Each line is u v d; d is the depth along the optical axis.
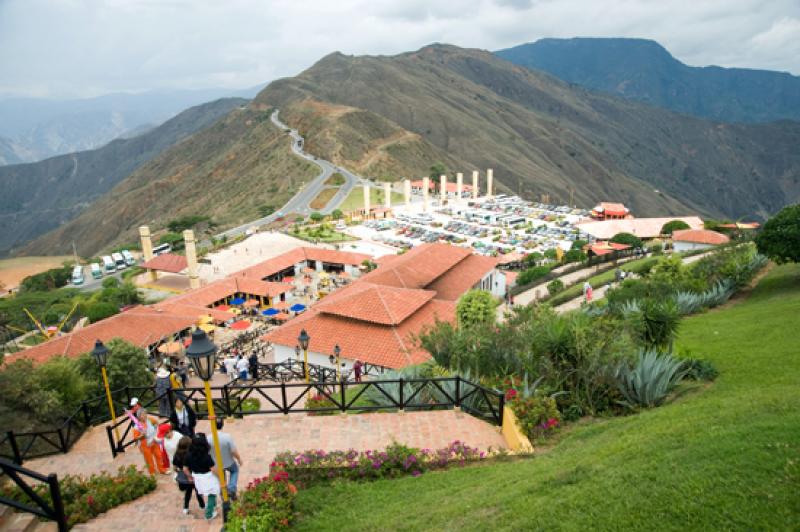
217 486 9.59
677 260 34.16
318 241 92.81
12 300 74.62
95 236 189.62
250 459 12.09
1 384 17.42
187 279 76.62
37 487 10.58
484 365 15.73
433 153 190.38
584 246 67.25
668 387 13.91
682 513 7.00
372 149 176.50
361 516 9.33
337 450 12.23
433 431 13.25
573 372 14.23
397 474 11.12
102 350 15.12
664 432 9.73
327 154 168.75
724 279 29.66
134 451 13.71
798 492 6.79
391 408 14.70
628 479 8.09
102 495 10.26
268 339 30.67
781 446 7.91
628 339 14.55
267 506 9.07
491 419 13.83
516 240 92.00
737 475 7.45
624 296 27.56
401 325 30.02
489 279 45.88
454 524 8.18
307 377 20.98
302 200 135.38
